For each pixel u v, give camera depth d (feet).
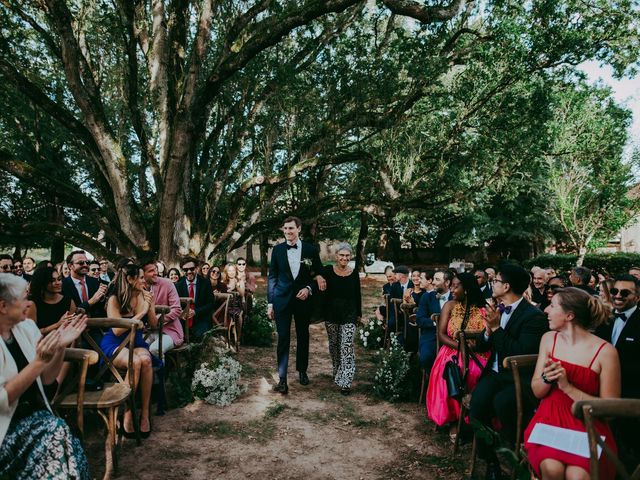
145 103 41.45
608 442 8.88
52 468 8.75
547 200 82.12
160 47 36.29
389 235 103.24
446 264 124.57
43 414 9.38
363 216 78.64
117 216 38.27
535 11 32.35
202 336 20.88
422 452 14.39
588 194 69.31
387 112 37.47
